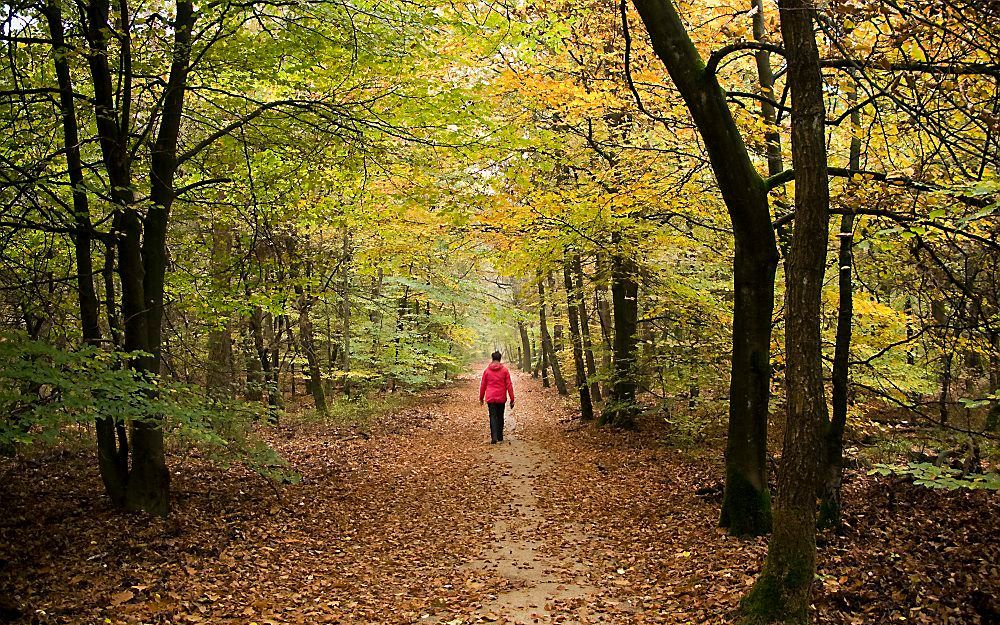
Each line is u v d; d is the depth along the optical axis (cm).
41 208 686
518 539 790
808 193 453
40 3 674
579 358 1647
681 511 845
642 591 591
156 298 816
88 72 888
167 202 823
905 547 643
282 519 827
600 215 941
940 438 834
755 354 716
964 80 618
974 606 505
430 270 1752
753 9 852
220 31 767
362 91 880
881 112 751
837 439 710
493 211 946
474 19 793
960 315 768
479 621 534
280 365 2047
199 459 1106
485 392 1494
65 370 600
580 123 966
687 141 911
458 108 867
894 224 746
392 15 769
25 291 812
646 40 894
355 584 629
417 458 1328
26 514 709
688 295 1036
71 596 518
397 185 1002
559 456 1284
